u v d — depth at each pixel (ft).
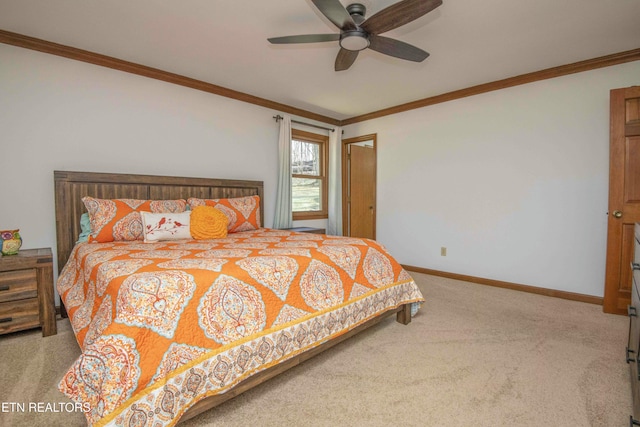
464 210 12.64
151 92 10.63
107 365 3.63
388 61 9.85
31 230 8.61
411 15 5.92
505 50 9.07
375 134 15.66
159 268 5.01
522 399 5.13
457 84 11.85
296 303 5.68
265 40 8.56
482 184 12.10
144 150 10.52
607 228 9.09
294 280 5.83
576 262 10.18
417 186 14.11
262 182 13.60
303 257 6.31
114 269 5.09
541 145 10.70
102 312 4.44
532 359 6.40
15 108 8.33
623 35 8.22
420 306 8.61
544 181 10.68
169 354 4.04
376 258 7.77
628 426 4.48
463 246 12.71
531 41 8.54
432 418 4.70
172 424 3.92
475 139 12.24
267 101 13.75
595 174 9.77
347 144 17.19
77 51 9.04
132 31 8.09
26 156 8.51
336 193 16.70
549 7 7.00
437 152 13.39
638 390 3.97
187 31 8.09
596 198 9.78
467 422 4.61
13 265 7.06
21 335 7.48
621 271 8.83
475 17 7.39
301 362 5.76
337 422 4.62
